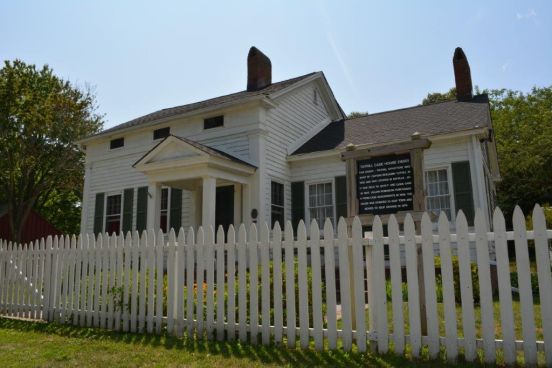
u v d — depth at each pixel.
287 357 4.83
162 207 16.36
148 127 16.52
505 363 4.24
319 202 15.07
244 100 14.12
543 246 4.20
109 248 7.02
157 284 6.34
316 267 5.18
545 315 4.13
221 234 5.94
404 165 5.65
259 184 13.79
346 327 4.94
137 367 4.62
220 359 4.83
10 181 19.80
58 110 21.95
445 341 4.51
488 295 4.38
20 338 6.18
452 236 4.59
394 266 4.80
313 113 17.92
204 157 11.99
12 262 8.41
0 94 16.03
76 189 29.53
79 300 7.29
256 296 5.54
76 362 4.86
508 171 28.61
